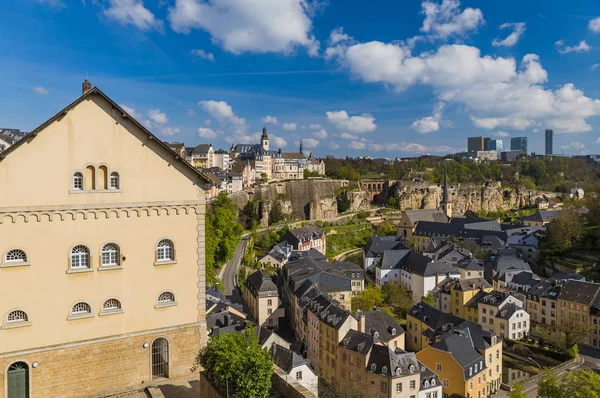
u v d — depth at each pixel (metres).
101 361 30.97
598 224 150.00
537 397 67.62
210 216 87.69
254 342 29.41
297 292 91.25
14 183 27.92
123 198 31.48
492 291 102.56
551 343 91.88
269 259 124.88
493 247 145.88
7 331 28.00
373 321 76.69
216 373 27.03
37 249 28.75
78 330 30.17
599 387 52.56
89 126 30.23
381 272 129.25
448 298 109.25
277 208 181.12
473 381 69.00
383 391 60.84
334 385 65.81
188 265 34.16
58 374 29.56
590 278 121.44
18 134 125.69
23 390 28.91
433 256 133.38
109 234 31.11
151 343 32.72
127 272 31.81
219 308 75.38
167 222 33.28
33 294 28.69
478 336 76.00
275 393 29.30
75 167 29.81
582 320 96.06
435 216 191.12
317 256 124.25
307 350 81.25
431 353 71.69
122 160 31.41
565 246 137.62
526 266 126.31
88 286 30.47
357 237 186.50
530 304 108.12
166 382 32.81
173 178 33.31
